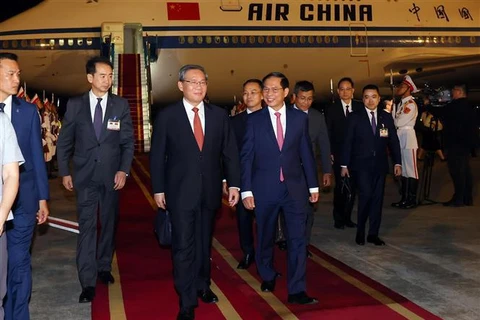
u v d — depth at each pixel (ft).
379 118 20.13
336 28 61.21
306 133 14.85
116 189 15.76
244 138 14.67
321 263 18.61
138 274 17.54
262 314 13.74
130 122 15.88
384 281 16.61
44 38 57.41
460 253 19.99
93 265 15.26
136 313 13.92
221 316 13.61
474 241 21.88
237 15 59.26
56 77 58.44
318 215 28.14
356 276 17.01
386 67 63.05
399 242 21.84
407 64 63.16
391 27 62.59
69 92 60.13
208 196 13.64
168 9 58.29
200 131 13.60
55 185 40.60
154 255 19.98
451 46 64.28
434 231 23.90
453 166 30.35
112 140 15.46
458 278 16.88
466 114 29.76
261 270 15.57
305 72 61.36
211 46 58.54
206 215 14.06
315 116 19.51
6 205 9.89
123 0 58.54
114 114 15.46
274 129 14.60
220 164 14.03
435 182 40.57
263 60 59.88
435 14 64.39
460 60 60.95
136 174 45.06
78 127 15.34
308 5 60.85
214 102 64.80
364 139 20.07
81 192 15.31
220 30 58.65
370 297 14.97
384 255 19.75
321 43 60.70
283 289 15.81
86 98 15.56
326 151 19.69
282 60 60.23
